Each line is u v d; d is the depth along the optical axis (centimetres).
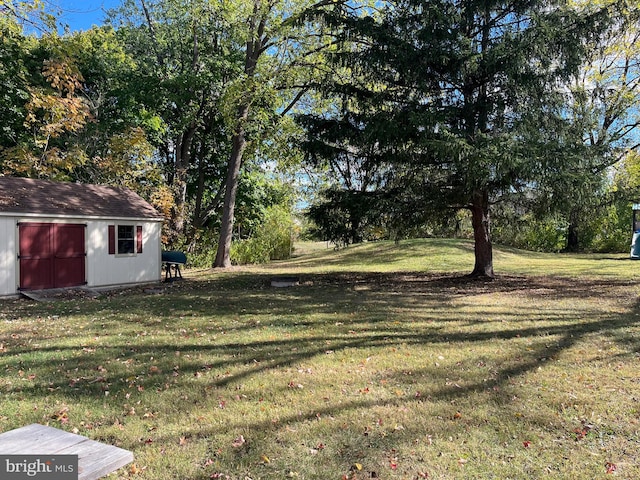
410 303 920
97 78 2062
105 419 361
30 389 426
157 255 1462
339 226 1258
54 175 1762
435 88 1127
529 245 2789
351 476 279
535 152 934
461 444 319
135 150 1927
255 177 2480
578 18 1016
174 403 393
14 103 1806
